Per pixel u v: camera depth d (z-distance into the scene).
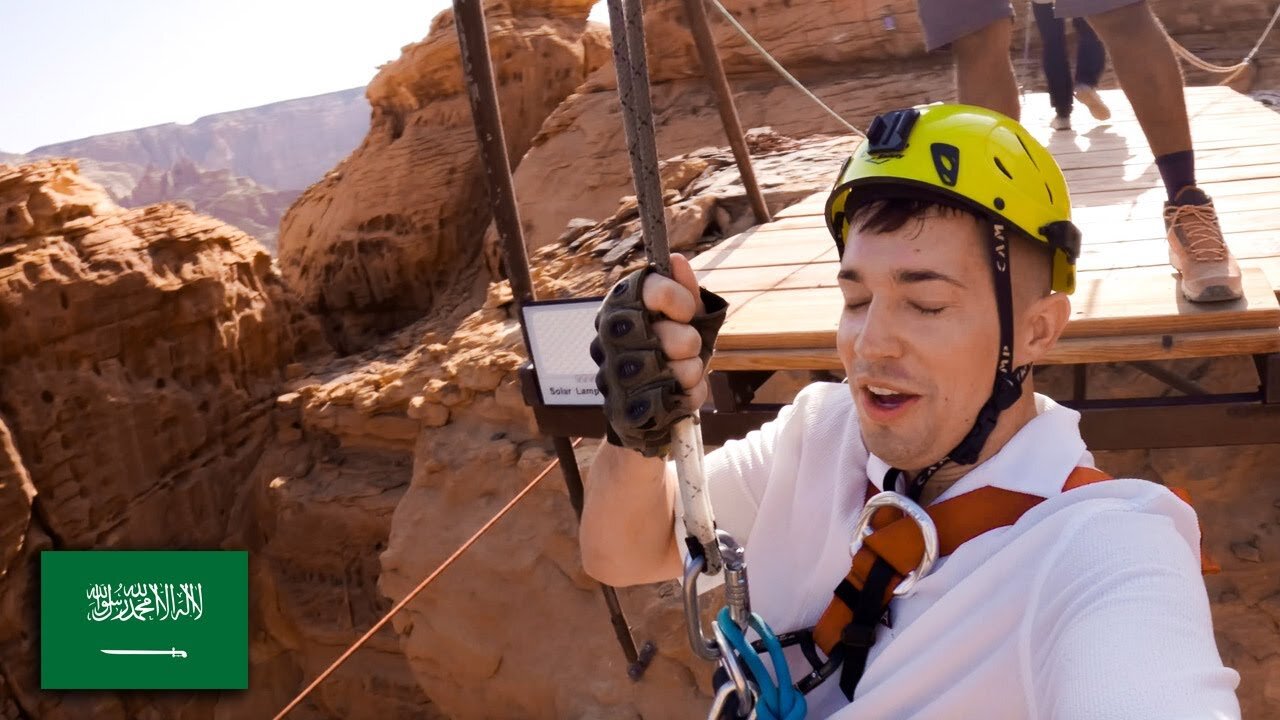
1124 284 2.81
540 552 6.76
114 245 13.42
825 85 15.61
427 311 20.72
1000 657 0.91
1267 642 4.42
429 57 21.36
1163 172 2.87
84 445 12.71
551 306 2.29
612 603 4.82
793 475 1.18
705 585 1.21
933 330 0.97
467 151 21.08
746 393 3.08
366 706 11.71
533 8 22.03
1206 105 6.30
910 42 15.22
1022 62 12.60
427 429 8.10
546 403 2.38
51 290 12.68
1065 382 5.01
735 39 16.17
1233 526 4.57
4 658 11.83
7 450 11.87
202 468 13.64
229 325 14.39
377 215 21.03
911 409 0.99
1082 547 0.89
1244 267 2.80
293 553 12.38
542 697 6.49
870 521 1.04
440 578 7.18
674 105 16.61
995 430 1.01
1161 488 0.94
